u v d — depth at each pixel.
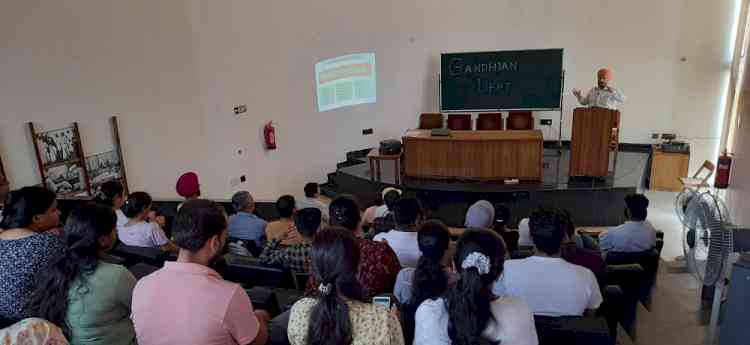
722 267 3.62
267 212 6.66
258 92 8.55
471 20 10.28
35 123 5.38
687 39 9.65
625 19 9.88
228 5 7.81
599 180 8.09
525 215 7.91
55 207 2.28
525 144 7.85
